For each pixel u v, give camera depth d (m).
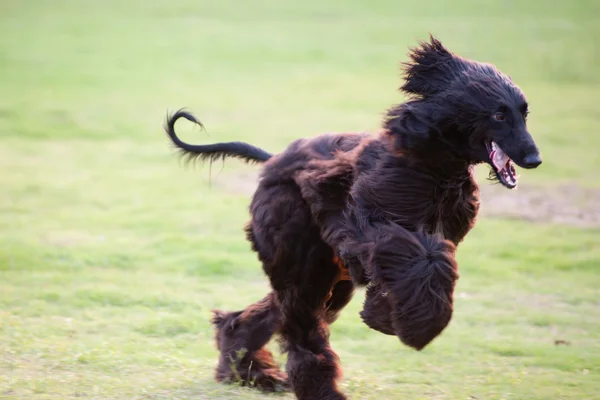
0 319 10.98
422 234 7.33
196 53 37.41
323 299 8.55
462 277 13.87
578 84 32.31
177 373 9.35
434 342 10.84
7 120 26.20
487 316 11.98
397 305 7.11
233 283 13.30
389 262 7.20
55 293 12.22
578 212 17.89
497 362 10.12
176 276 13.52
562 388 9.14
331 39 40.06
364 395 8.83
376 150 7.78
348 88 31.41
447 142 7.46
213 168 21.58
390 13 46.50
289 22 44.22
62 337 10.43
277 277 8.56
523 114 7.43
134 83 32.00
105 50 37.69
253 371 9.11
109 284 12.89
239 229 16.31
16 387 8.57
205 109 28.14
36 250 14.36
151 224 16.50
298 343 8.56
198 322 11.19
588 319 11.91
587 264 14.50
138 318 11.38
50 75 32.88
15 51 37.09
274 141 23.64
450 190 7.68
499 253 15.08
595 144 24.09
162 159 22.25
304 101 29.39
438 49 7.66
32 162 21.66
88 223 16.48
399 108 7.68
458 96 7.36
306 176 8.23
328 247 8.35
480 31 41.22
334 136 8.59
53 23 43.69
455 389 9.09
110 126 25.83
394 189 7.50
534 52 37.00
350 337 11.13
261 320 9.19
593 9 46.84
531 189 19.69
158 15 46.00
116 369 9.34
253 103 29.09
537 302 12.69
